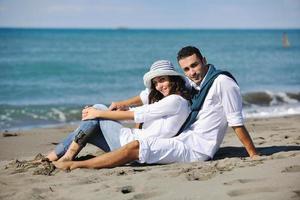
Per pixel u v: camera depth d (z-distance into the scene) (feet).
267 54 142.20
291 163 16.25
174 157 17.10
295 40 277.23
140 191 13.94
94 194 13.73
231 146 21.90
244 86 67.72
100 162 16.79
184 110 17.21
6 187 14.85
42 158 17.94
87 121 17.37
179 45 190.49
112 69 90.94
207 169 16.01
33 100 53.62
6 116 42.14
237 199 12.67
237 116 17.06
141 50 153.07
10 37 260.42
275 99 51.93
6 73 82.48
